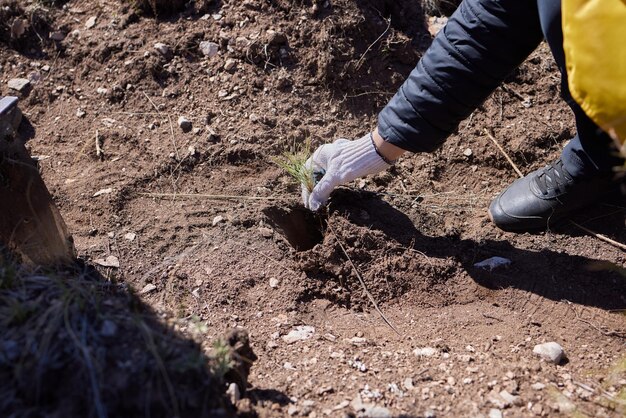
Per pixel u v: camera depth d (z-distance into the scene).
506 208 1.70
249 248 1.62
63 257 1.50
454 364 1.37
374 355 1.40
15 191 1.42
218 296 1.52
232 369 1.23
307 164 1.71
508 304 1.56
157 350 1.15
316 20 1.95
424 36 2.05
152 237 1.62
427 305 1.57
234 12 1.98
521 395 1.29
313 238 1.73
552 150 1.88
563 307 1.55
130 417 1.09
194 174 1.77
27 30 2.00
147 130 1.84
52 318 1.16
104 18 2.03
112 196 1.69
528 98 1.98
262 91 1.90
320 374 1.34
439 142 1.54
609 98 1.20
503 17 1.40
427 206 1.76
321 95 1.91
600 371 1.38
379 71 1.96
